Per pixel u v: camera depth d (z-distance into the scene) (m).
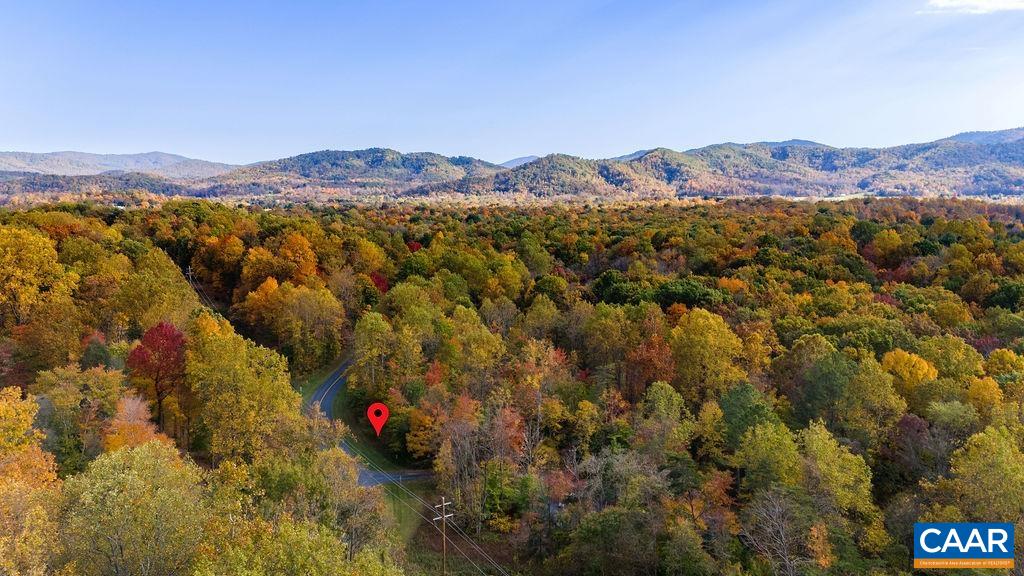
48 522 24.22
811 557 34.56
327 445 45.19
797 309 83.81
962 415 48.00
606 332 67.88
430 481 54.50
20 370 49.88
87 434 40.25
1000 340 73.62
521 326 79.88
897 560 36.25
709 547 38.75
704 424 51.34
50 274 62.94
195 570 22.44
